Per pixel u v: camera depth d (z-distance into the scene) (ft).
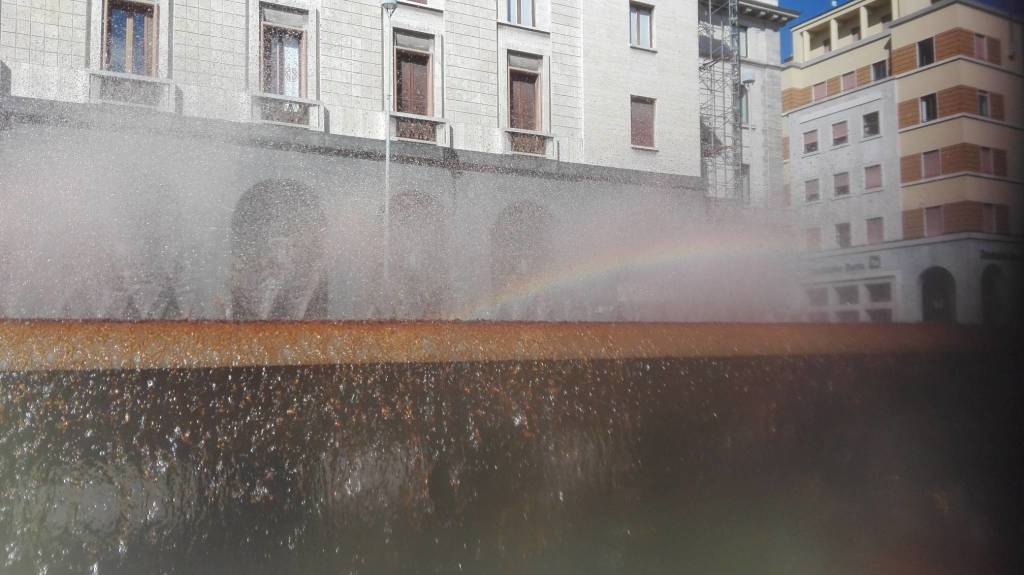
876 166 80.12
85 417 5.61
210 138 43.24
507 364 6.74
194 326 6.15
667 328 7.89
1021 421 9.46
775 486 7.59
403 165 50.75
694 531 6.98
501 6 57.47
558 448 6.72
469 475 6.36
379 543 6.02
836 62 83.66
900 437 8.52
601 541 6.65
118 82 40.88
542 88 59.11
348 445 6.09
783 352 8.12
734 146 75.10
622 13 63.16
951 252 75.41
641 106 64.39
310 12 47.96
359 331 6.55
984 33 77.46
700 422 7.38
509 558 6.34
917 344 9.06
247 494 5.82
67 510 5.50
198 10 43.96
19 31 38.88
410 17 52.60
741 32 79.10
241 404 5.92
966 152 74.90
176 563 5.61
